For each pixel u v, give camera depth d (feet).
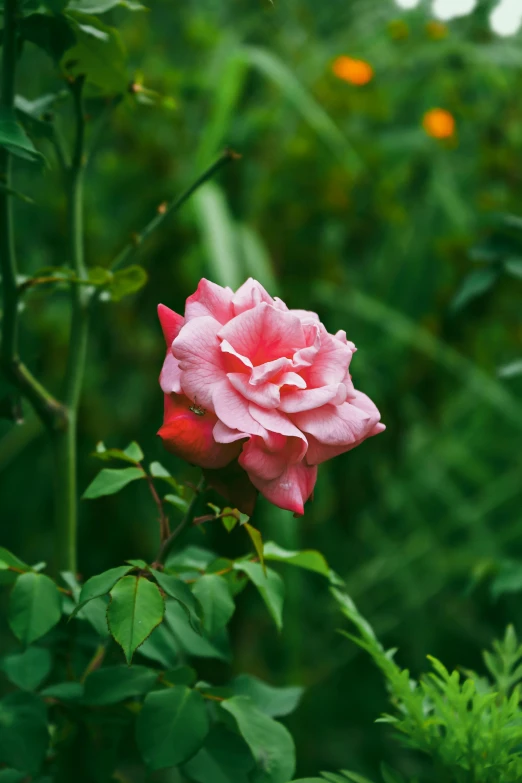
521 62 4.92
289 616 3.95
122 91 2.56
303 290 4.70
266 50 5.25
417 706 2.34
